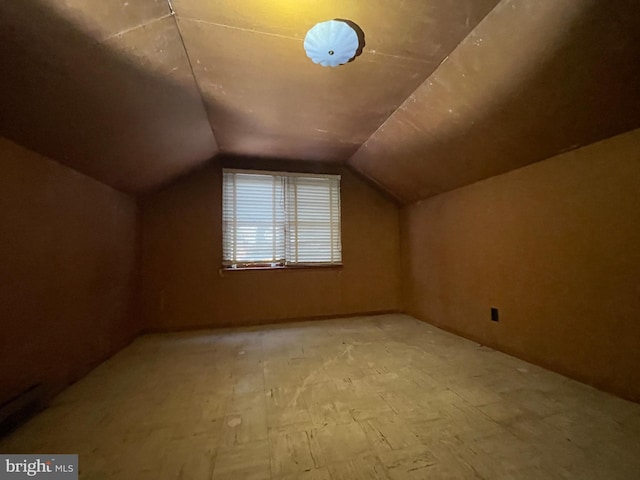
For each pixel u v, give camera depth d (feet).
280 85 6.34
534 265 7.07
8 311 4.80
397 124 8.15
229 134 9.02
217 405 5.40
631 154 5.20
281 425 4.73
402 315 12.69
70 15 3.64
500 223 8.07
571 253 6.22
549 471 3.66
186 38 4.84
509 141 6.76
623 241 5.31
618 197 5.39
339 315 12.34
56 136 5.41
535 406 5.16
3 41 3.57
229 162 11.39
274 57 5.41
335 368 7.07
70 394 5.88
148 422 4.87
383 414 5.00
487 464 3.79
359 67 5.75
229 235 11.35
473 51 5.16
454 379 6.34
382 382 6.25
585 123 5.44
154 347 8.82
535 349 7.04
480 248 8.78
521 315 7.42
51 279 5.83
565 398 5.42
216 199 11.22
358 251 12.75
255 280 11.42
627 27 3.82
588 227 5.89
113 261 8.37
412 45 5.12
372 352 8.16
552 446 4.12
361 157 11.05
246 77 6.02
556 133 5.94
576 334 6.12
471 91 5.95
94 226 7.42
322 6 4.25
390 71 5.89
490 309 8.39
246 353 8.21
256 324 11.36
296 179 12.16
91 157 6.56
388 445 4.20
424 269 11.54
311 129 8.73
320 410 5.17
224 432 4.57
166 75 5.48
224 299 11.10
